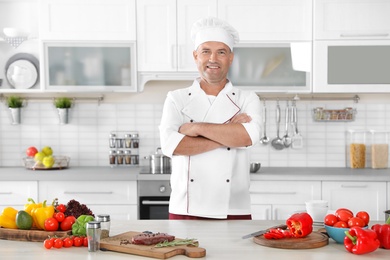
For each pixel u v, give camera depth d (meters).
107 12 4.33
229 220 2.59
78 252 1.99
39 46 4.37
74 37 4.33
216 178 2.80
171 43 4.34
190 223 2.51
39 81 4.50
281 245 2.03
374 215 4.11
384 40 4.28
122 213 4.14
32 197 4.13
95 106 4.75
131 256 1.93
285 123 4.73
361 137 4.71
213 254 1.95
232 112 2.88
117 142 4.66
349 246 1.97
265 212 4.13
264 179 4.12
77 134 4.77
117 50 4.35
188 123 2.81
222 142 2.75
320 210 2.39
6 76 4.52
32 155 4.56
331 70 4.30
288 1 4.30
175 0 4.31
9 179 4.11
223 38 2.81
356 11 4.27
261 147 4.74
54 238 2.08
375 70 4.30
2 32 4.61
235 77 4.35
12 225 2.24
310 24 4.30
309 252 1.97
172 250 1.92
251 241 2.14
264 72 4.34
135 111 4.76
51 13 4.32
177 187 2.87
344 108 4.71
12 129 4.75
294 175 4.11
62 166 4.49
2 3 4.60
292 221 2.12
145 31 4.33
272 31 4.32
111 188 4.14
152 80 4.74
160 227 2.42
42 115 4.75
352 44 4.29
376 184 4.09
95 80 4.37
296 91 4.35
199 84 2.94
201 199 2.81
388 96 4.70
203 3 4.31
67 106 4.64
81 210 2.30
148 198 4.14
